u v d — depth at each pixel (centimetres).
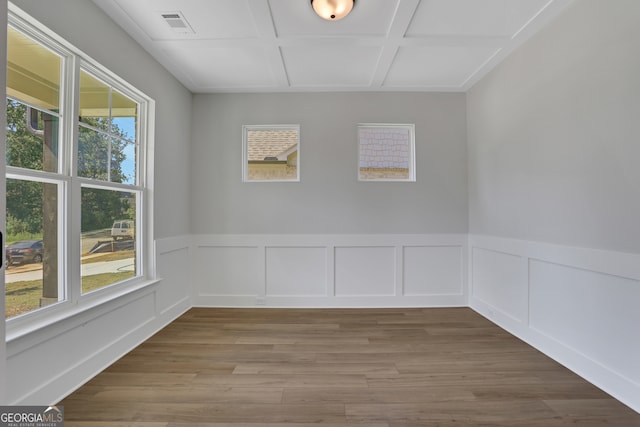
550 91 236
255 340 270
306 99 365
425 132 366
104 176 233
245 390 194
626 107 179
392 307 363
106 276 234
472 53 282
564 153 223
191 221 365
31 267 174
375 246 364
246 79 333
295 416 169
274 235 364
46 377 172
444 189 366
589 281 204
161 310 299
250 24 238
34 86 176
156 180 290
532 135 256
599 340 197
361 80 337
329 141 364
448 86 353
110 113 240
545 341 243
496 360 233
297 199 364
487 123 323
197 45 266
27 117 172
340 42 263
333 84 347
